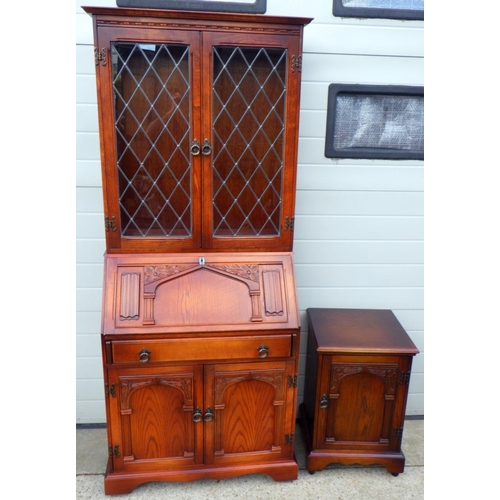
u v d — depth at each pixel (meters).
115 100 1.42
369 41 1.75
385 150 1.87
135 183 1.53
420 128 1.87
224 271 1.56
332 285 2.01
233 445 1.65
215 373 1.54
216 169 1.54
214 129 1.49
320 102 1.80
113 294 1.49
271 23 1.40
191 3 1.65
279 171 1.56
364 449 1.76
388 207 1.93
